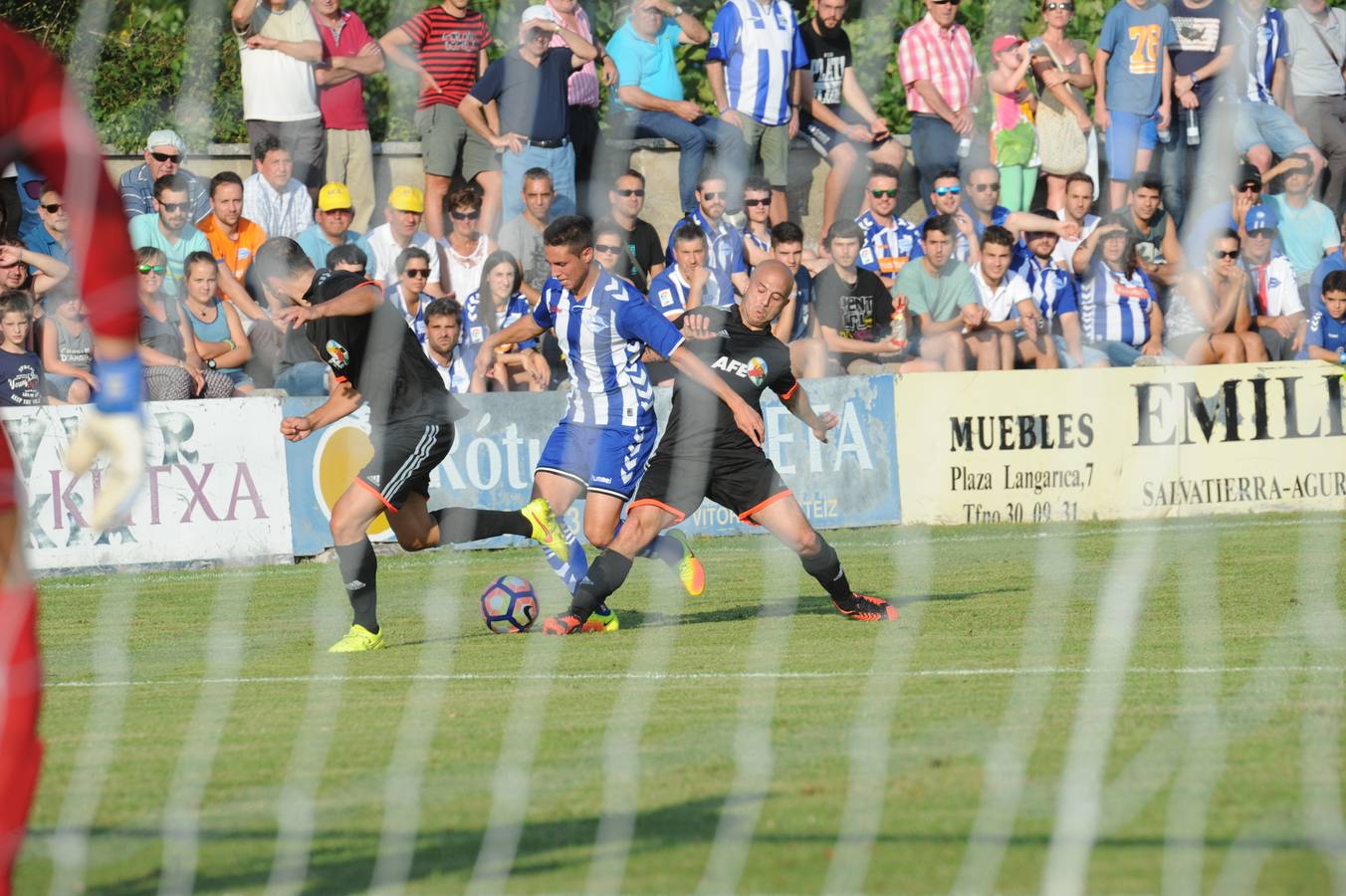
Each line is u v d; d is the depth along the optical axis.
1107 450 39.66
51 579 33.19
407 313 36.34
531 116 38.53
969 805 13.06
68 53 34.53
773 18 39.72
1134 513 39.78
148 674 21.83
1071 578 29.66
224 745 16.47
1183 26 40.31
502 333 27.92
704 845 12.09
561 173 39.09
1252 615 24.61
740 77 39.72
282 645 24.47
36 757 10.02
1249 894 10.66
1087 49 40.19
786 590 29.53
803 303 38.47
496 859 11.88
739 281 37.59
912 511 38.75
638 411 25.84
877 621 24.91
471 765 15.15
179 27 36.09
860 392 38.34
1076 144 40.19
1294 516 39.53
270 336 35.78
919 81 39.50
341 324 23.31
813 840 12.14
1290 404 40.69
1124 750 14.99
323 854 12.16
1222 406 40.28
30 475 33.34
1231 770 14.08
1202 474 40.16
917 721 16.67
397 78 39.59
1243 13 40.75
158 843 12.54
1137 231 40.25
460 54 38.72
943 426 38.81
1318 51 41.75
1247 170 41.03
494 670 21.25
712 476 24.33
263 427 35.00
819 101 40.75
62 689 20.72
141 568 34.03
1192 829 12.21
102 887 11.41
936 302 39.44
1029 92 40.00
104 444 9.39
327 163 38.06
